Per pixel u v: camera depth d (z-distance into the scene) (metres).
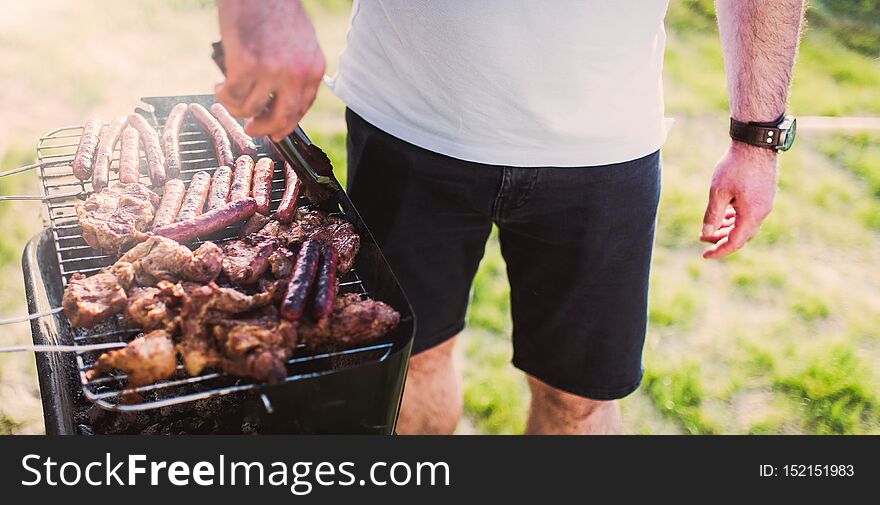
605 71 2.09
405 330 1.71
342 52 2.43
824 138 5.57
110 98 5.71
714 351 3.78
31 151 4.88
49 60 6.10
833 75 6.43
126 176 2.23
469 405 3.46
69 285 1.78
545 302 2.52
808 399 3.53
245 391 1.97
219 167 2.31
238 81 1.59
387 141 2.30
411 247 2.44
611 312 2.46
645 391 3.56
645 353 3.73
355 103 2.33
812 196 4.97
